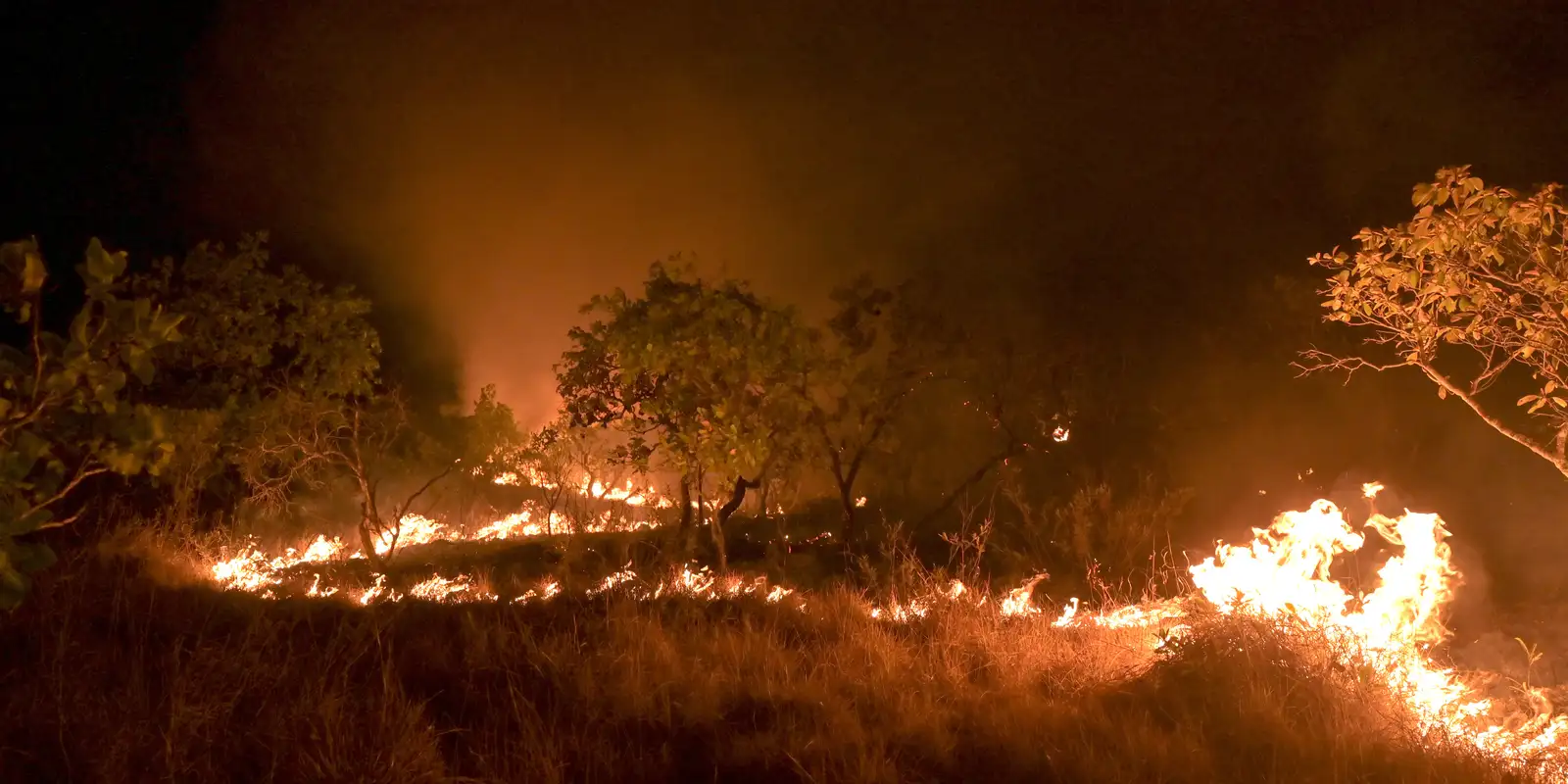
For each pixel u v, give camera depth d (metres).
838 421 13.27
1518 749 5.66
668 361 11.14
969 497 15.28
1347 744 5.41
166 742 4.71
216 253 11.99
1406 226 7.02
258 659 5.90
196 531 10.39
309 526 15.65
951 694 6.35
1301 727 5.71
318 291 12.64
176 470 10.45
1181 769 5.21
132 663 5.66
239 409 11.45
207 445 10.95
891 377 13.45
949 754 5.50
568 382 12.47
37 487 3.21
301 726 5.17
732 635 7.21
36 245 3.21
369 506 13.69
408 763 4.90
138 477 10.80
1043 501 14.09
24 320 3.22
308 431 13.21
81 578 7.16
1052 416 14.30
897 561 11.73
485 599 9.05
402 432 16.41
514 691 6.01
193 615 7.00
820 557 12.45
